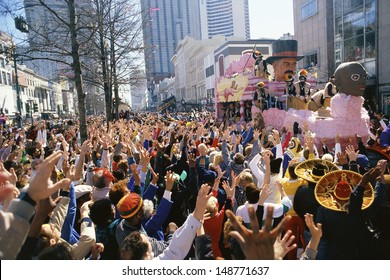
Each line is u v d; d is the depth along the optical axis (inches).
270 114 642.8
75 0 626.2
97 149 383.6
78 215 190.4
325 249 141.7
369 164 260.2
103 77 791.7
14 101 2225.6
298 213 180.9
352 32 1273.4
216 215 154.9
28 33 529.3
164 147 337.4
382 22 1122.7
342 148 472.1
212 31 7007.9
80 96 511.8
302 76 645.9
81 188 196.1
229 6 6860.2
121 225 143.4
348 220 138.2
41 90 3068.4
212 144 420.8
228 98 918.4
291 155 314.3
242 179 199.6
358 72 461.7
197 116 1226.0
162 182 250.1
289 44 792.9
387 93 1112.8
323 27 1473.9
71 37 502.0
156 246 142.3
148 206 173.8
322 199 147.7
